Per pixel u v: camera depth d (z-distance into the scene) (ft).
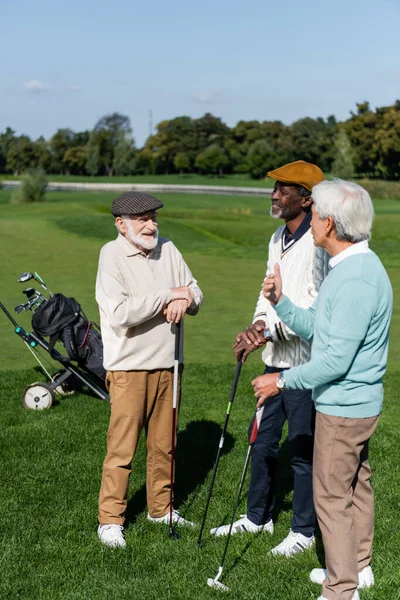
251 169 429.79
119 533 13.16
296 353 12.89
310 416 12.71
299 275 12.71
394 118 370.73
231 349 30.42
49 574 11.76
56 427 19.88
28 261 57.82
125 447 13.30
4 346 31.17
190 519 14.30
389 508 14.44
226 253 67.36
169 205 176.86
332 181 10.58
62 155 513.04
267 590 11.21
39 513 14.21
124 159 471.62
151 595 11.05
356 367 10.33
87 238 73.31
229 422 20.54
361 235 10.32
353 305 10.03
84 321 22.45
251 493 13.67
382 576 11.54
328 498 10.64
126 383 13.28
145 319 12.80
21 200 176.65
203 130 517.96
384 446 18.38
